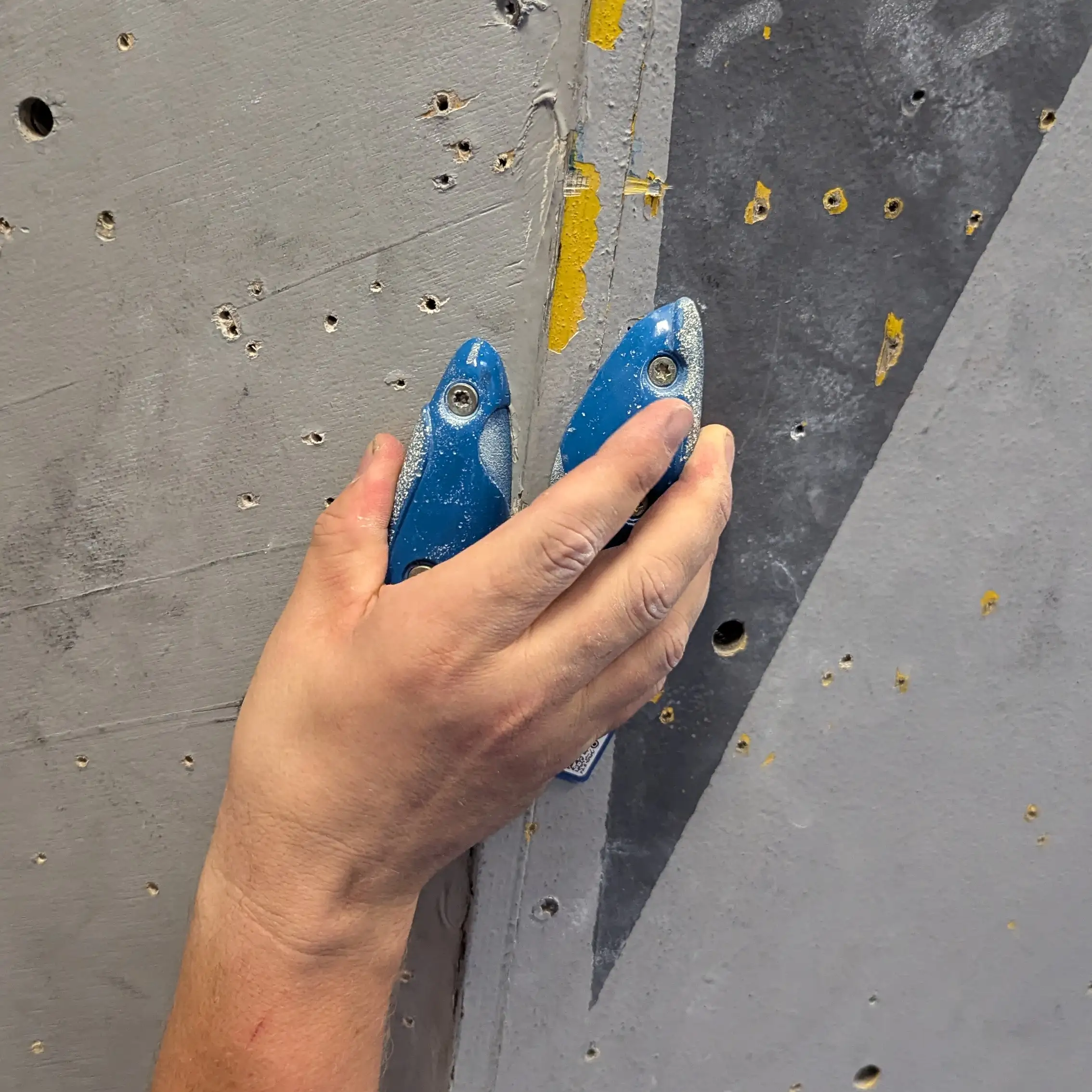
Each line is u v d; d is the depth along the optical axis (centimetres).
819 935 63
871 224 51
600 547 37
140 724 62
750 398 53
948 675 60
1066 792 64
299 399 55
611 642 38
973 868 64
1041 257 53
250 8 50
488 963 57
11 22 52
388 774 40
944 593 58
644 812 58
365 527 44
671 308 44
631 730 57
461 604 36
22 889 66
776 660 58
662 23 47
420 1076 60
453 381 44
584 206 49
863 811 61
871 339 53
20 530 60
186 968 46
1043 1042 68
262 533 57
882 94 49
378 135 50
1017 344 55
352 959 44
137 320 56
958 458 56
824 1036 65
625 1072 62
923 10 48
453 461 43
